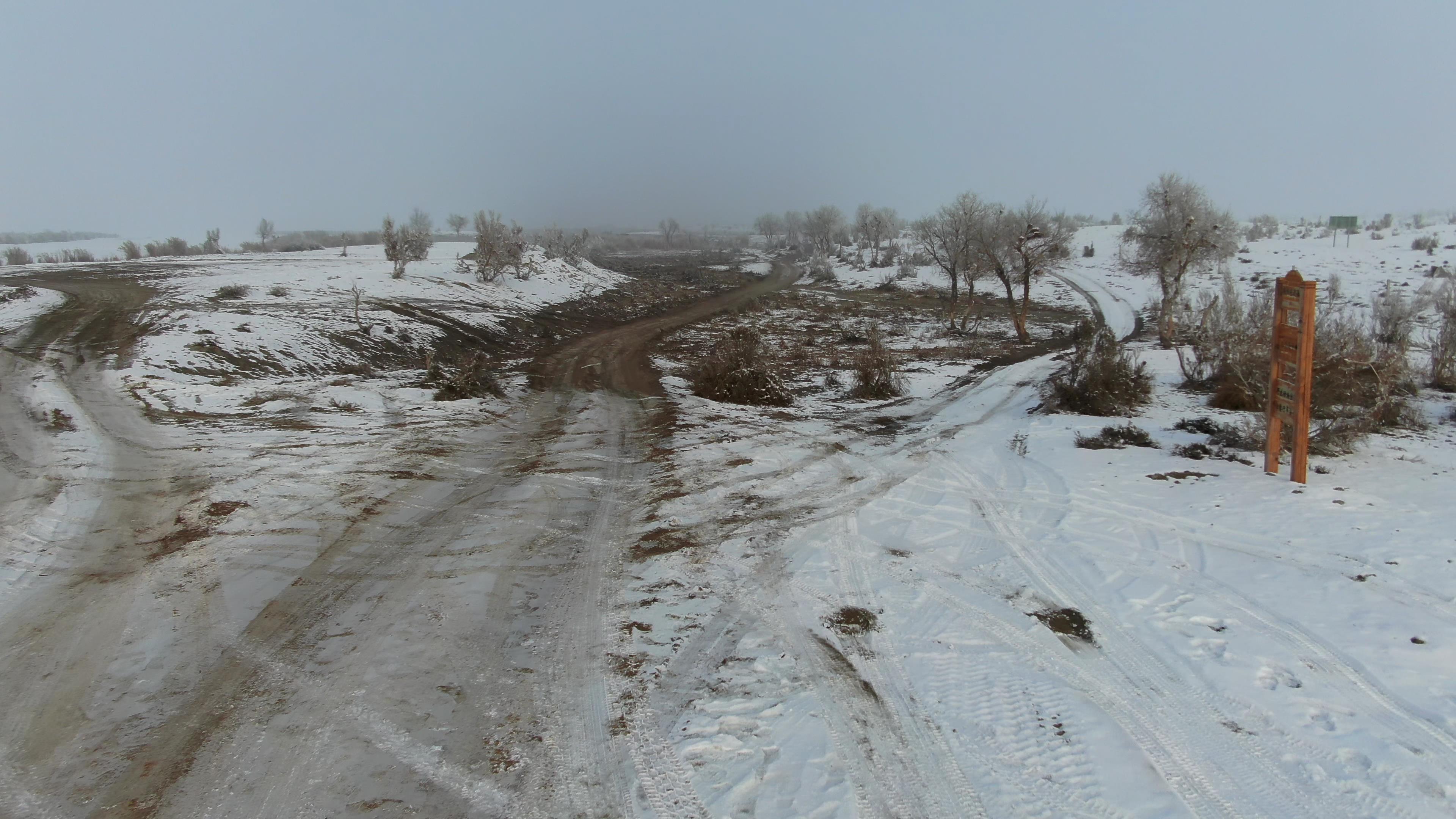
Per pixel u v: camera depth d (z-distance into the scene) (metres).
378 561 8.40
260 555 8.54
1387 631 6.14
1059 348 30.66
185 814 4.50
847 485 11.28
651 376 23.67
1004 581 7.64
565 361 27.08
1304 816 4.32
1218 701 5.43
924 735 5.22
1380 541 7.90
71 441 13.48
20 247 78.56
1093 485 10.66
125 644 6.56
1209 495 9.83
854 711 5.50
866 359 20.59
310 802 4.61
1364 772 4.61
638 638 6.64
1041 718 5.35
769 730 5.31
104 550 8.68
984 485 11.06
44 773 4.87
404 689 5.86
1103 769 4.79
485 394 18.91
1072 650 6.27
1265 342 15.66
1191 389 18.66
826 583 7.72
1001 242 35.34
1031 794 4.61
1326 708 5.25
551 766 4.95
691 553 8.60
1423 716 5.07
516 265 44.03
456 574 8.06
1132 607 6.91
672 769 4.90
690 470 12.20
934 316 43.16
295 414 15.99
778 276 70.88
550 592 7.62
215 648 6.49
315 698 5.74
